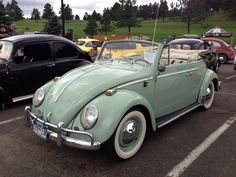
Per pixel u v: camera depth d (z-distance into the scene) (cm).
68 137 398
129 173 408
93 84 432
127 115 421
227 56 1742
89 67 509
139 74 470
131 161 439
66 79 472
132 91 452
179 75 559
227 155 464
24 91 716
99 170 413
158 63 500
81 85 438
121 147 430
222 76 1233
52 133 411
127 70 478
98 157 447
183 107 602
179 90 569
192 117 643
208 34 2389
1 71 668
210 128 579
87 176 399
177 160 445
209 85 691
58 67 771
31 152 463
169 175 405
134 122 443
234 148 489
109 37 2677
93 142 382
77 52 825
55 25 2620
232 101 782
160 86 509
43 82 747
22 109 688
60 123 399
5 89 678
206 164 435
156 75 495
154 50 504
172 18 3162
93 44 1845
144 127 459
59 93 439
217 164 435
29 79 718
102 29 3488
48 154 456
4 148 477
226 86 997
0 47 721
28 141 503
